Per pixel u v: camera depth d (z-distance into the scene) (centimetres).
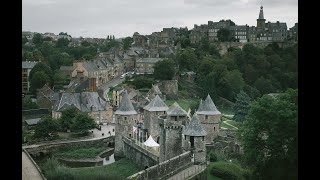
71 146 14975
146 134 14775
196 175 8981
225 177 9050
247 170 9156
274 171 7812
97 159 13925
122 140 14100
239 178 8831
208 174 9412
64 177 9875
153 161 11412
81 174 10231
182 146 10719
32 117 17988
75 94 18800
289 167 7675
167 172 9019
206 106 13662
